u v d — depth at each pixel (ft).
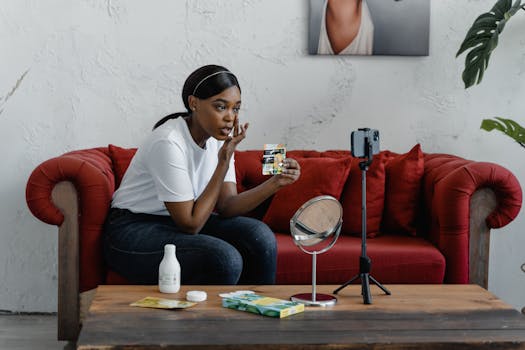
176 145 8.13
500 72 11.80
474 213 9.30
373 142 6.90
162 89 11.58
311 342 5.31
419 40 11.68
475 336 5.53
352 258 8.97
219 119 8.13
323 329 5.64
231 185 9.05
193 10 11.51
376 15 11.60
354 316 6.04
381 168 10.24
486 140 11.91
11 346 9.72
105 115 11.53
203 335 5.43
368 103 11.82
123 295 6.64
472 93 11.84
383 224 10.43
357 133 6.86
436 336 5.51
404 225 10.23
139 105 11.57
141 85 11.55
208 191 8.25
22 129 11.41
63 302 9.00
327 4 11.54
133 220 8.61
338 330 5.62
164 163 8.07
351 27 11.59
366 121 11.83
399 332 5.60
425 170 10.43
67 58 11.41
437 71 11.80
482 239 9.33
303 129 11.80
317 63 11.71
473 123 11.88
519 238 12.00
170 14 11.50
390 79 11.79
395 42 11.65
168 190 8.05
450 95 11.84
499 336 5.53
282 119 11.76
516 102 11.85
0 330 10.56
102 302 6.37
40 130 11.44
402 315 6.09
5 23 11.27
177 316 5.94
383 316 6.05
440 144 11.90
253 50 11.64
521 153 11.91
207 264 7.75
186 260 7.82
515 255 12.00
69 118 11.48
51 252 11.59
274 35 11.63
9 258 11.54
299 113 11.77
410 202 10.27
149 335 5.41
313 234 6.59
